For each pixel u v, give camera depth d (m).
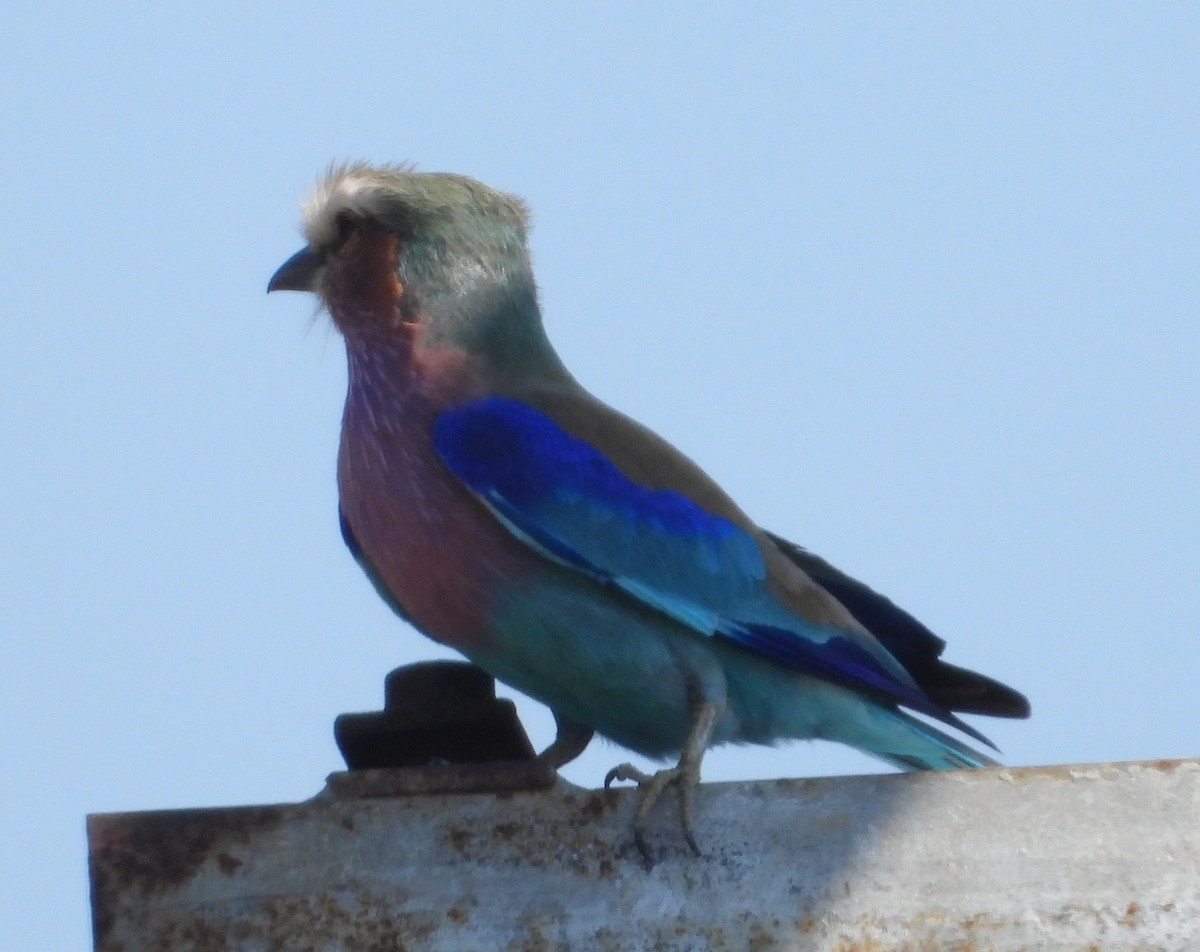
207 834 8.23
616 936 8.06
